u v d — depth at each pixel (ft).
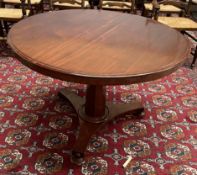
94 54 4.02
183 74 8.66
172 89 7.74
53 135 5.70
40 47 4.09
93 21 5.59
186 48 4.45
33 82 7.61
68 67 3.56
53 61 3.68
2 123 5.92
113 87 7.66
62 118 6.24
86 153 5.29
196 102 7.16
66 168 4.93
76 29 5.02
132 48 4.33
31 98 6.88
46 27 4.98
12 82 7.52
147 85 7.88
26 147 5.32
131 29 5.26
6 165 4.89
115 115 6.11
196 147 5.59
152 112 6.66
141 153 5.37
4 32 9.81
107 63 3.77
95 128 5.61
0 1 9.55
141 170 4.99
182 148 5.55
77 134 5.78
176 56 4.11
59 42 4.35
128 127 6.10
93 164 5.06
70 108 6.61
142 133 5.93
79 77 3.42
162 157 5.30
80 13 6.09
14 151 5.21
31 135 5.64
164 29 5.37
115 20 5.78
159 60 3.95
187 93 7.58
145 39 4.76
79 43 4.38
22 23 5.08
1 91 7.06
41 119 6.15
